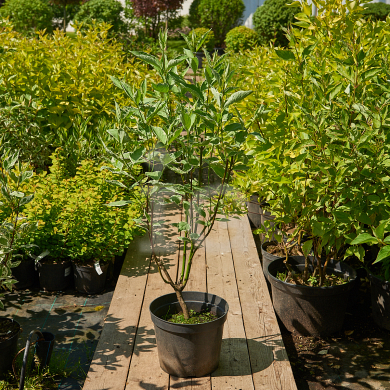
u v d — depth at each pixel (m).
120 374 2.42
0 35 5.84
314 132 2.62
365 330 3.29
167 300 2.60
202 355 2.36
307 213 2.84
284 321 3.22
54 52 5.75
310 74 2.85
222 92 2.05
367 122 2.61
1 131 4.44
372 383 2.71
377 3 10.76
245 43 14.05
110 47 6.45
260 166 3.12
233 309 3.08
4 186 2.43
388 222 2.06
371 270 3.61
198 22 19.16
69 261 3.60
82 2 19.05
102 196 3.92
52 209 3.65
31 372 2.51
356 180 2.58
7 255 2.49
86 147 4.75
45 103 5.12
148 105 2.15
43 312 3.28
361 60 2.68
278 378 2.41
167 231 4.44
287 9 13.87
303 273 3.31
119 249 3.60
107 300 3.49
